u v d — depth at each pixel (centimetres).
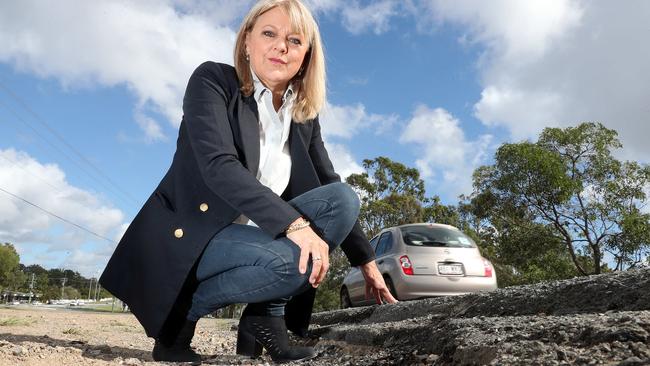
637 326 125
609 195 1459
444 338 180
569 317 164
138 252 183
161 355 194
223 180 160
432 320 260
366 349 230
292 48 182
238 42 187
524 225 1557
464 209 2108
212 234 175
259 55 181
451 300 297
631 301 186
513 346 136
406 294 638
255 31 182
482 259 668
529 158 1473
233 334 453
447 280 642
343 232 182
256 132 183
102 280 185
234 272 179
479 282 650
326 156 216
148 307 176
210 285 185
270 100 192
